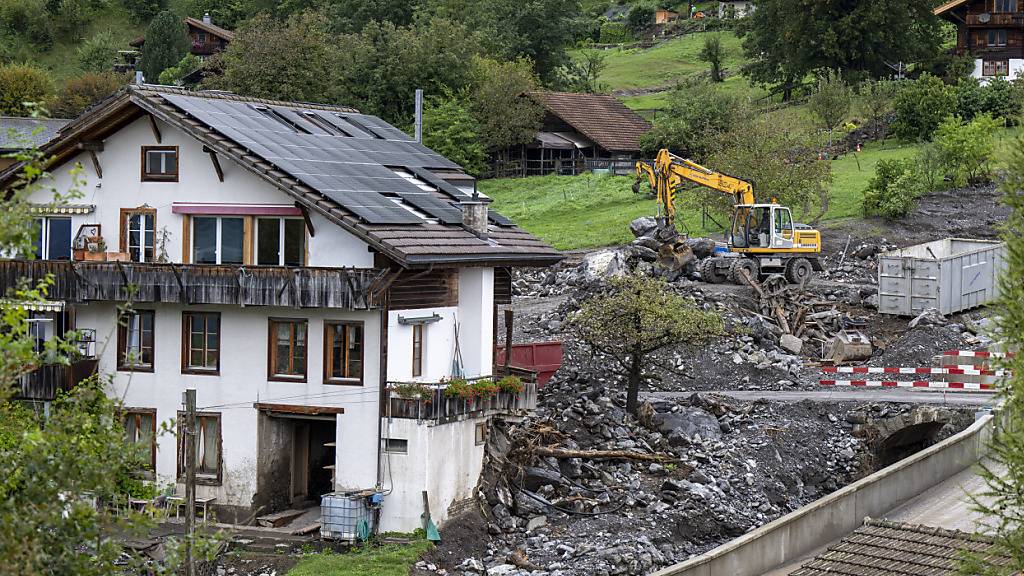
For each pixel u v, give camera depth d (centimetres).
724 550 6397
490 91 18650
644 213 15312
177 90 8462
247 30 19188
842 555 5700
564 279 12294
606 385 9675
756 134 14238
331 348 7700
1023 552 4225
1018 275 4206
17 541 3488
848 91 17900
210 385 7931
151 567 4031
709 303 11081
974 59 19725
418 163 9194
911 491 7606
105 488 3788
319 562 7006
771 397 9544
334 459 8031
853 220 14225
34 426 3900
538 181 17925
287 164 7844
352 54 18688
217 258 8069
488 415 7944
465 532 7562
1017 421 4206
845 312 11438
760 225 12000
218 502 7881
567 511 7888
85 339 8112
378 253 7638
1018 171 4312
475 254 7919
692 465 8419
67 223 8462
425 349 7994
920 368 9969
